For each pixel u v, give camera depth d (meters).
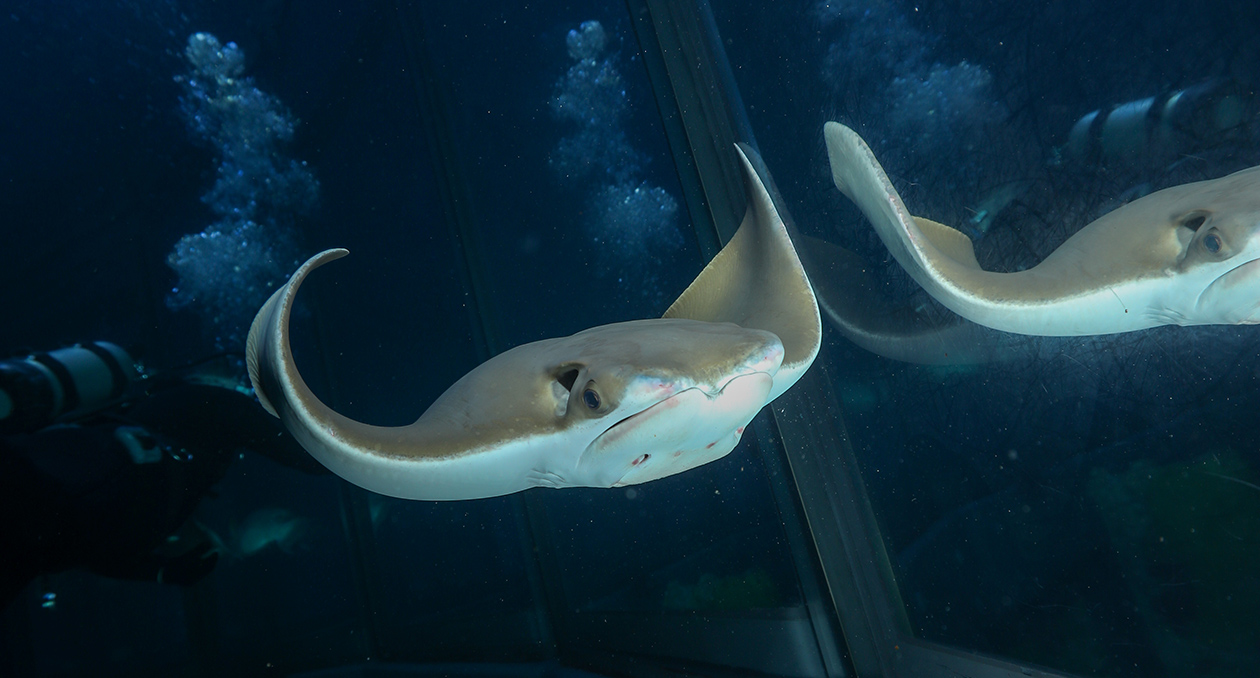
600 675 2.63
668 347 0.88
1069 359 1.06
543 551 3.25
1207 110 0.88
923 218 1.40
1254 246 0.78
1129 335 0.96
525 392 0.97
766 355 0.85
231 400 3.65
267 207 6.60
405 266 4.47
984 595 1.31
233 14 6.10
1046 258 1.09
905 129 1.42
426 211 4.15
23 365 3.19
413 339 4.53
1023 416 1.16
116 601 6.04
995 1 1.16
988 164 1.24
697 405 0.83
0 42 6.73
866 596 1.66
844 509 1.71
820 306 1.81
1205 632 0.91
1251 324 0.82
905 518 1.54
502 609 3.53
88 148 6.63
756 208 1.36
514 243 3.55
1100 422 1.03
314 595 5.93
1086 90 1.03
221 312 6.79
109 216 6.71
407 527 4.27
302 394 0.86
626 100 2.83
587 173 2.96
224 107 6.40
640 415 0.83
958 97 1.27
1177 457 0.92
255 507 5.98
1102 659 1.07
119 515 3.44
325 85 5.16
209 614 4.91
